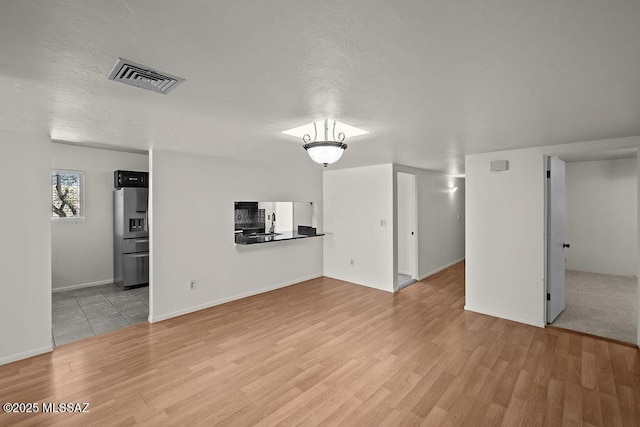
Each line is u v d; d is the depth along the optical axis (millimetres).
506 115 2240
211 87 1693
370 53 1327
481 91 1771
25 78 1538
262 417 2045
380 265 5129
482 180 3906
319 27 1122
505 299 3764
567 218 6301
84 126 2547
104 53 1296
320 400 2219
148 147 3551
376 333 3367
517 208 3643
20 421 2008
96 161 5316
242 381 2457
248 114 2191
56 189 5008
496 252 3818
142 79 1577
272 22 1083
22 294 2812
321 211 5996
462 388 2354
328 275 5953
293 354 2900
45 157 2922
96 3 947
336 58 1373
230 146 3484
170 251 3840
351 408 2131
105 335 3324
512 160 3662
